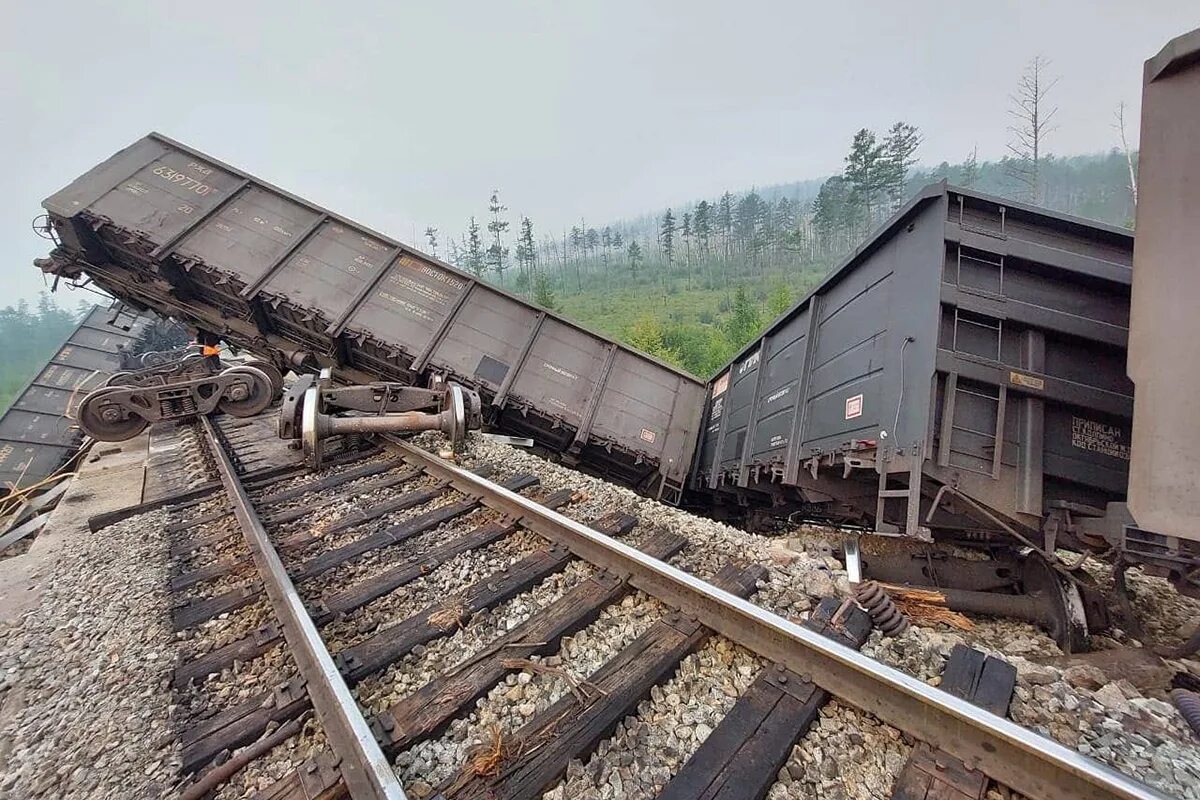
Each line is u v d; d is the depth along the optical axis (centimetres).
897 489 522
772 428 744
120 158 1070
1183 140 282
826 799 227
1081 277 438
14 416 1466
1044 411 436
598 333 1106
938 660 296
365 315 1004
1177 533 283
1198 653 419
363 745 234
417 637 333
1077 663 379
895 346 484
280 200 1109
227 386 932
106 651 344
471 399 798
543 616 344
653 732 261
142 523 540
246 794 238
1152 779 220
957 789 219
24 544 809
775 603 355
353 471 647
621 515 494
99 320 1945
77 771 255
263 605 380
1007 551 532
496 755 245
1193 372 277
